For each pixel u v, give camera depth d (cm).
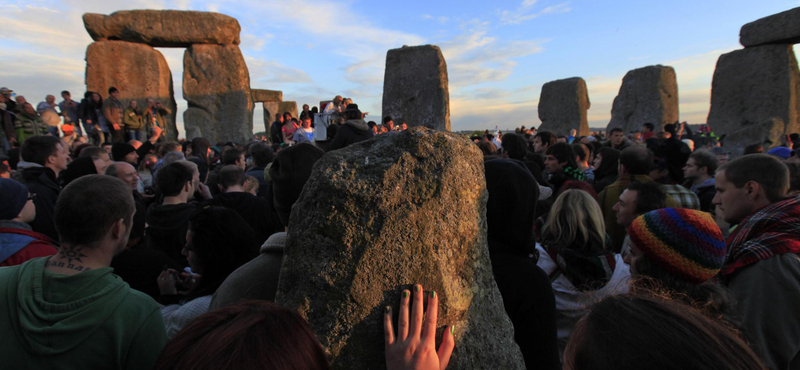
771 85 1115
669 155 374
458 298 103
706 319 75
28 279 115
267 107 2164
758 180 190
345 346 97
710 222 141
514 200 142
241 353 68
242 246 183
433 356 93
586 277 184
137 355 121
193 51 1209
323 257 101
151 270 205
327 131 705
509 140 434
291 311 81
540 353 138
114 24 1152
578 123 1820
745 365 68
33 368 108
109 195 128
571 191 204
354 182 101
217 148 870
